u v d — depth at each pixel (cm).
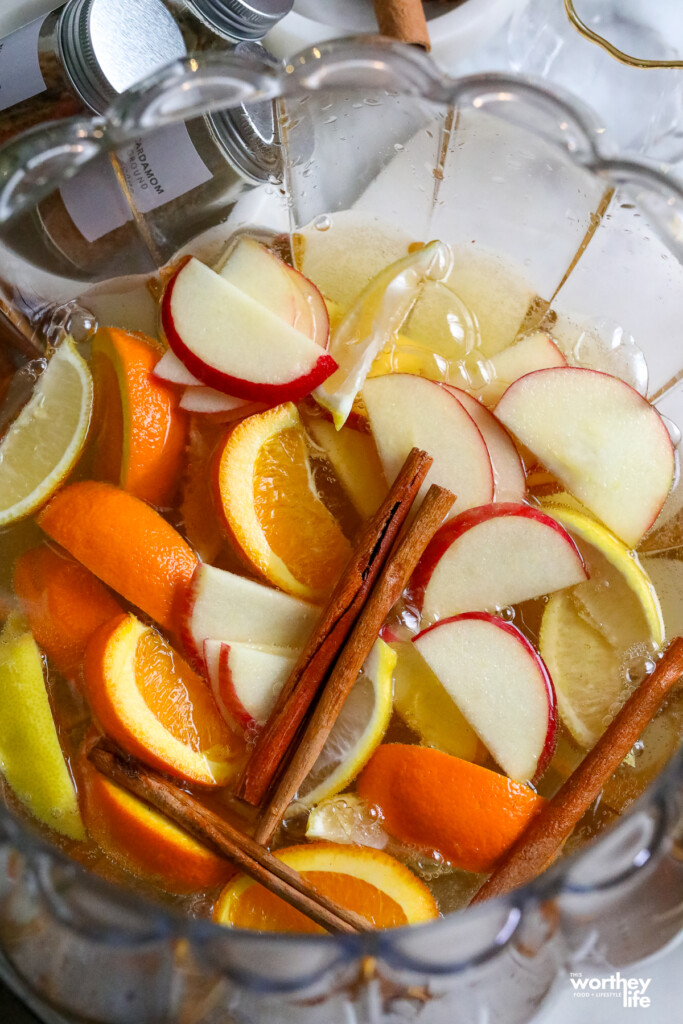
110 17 58
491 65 70
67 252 58
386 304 57
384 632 51
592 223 59
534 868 48
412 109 59
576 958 52
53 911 49
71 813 50
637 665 51
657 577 53
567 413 54
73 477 54
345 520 53
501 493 54
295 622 51
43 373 56
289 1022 50
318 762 50
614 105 70
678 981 54
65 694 51
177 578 51
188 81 54
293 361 53
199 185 59
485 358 57
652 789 47
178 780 50
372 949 44
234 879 49
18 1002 53
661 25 71
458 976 48
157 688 51
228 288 54
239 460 52
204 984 49
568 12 66
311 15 67
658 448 53
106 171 56
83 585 52
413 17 62
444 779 49
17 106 60
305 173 62
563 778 50
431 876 50
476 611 51
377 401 54
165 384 54
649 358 58
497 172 60
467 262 59
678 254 56
